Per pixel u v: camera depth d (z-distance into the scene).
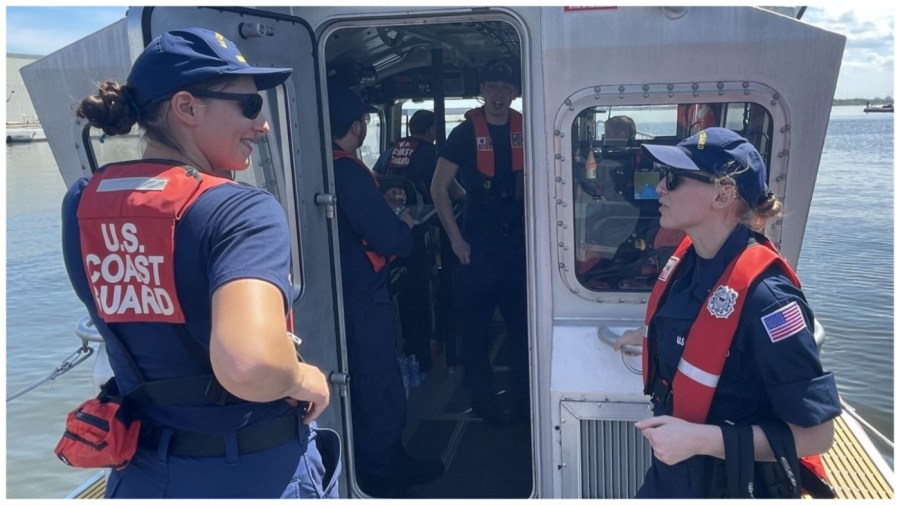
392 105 5.21
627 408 2.43
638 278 2.54
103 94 1.52
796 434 1.66
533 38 2.46
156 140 1.56
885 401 5.97
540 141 2.51
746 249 1.70
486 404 3.71
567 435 2.49
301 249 2.57
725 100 2.32
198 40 1.53
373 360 3.08
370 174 3.00
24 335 7.43
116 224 1.48
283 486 1.61
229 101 1.55
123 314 1.51
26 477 5.16
